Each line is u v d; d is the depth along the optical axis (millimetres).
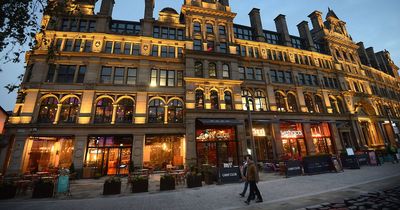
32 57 20469
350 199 7871
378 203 7055
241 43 28250
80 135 18828
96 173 17938
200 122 20969
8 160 17719
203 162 21000
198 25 26656
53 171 16781
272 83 27406
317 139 27625
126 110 21203
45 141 18984
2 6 7840
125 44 23516
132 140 20328
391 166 17656
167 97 22672
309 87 29703
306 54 32094
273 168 18531
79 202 9594
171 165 19375
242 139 22328
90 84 20547
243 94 25781
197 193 10820
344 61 35562
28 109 18719
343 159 18969
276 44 29859
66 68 21062
